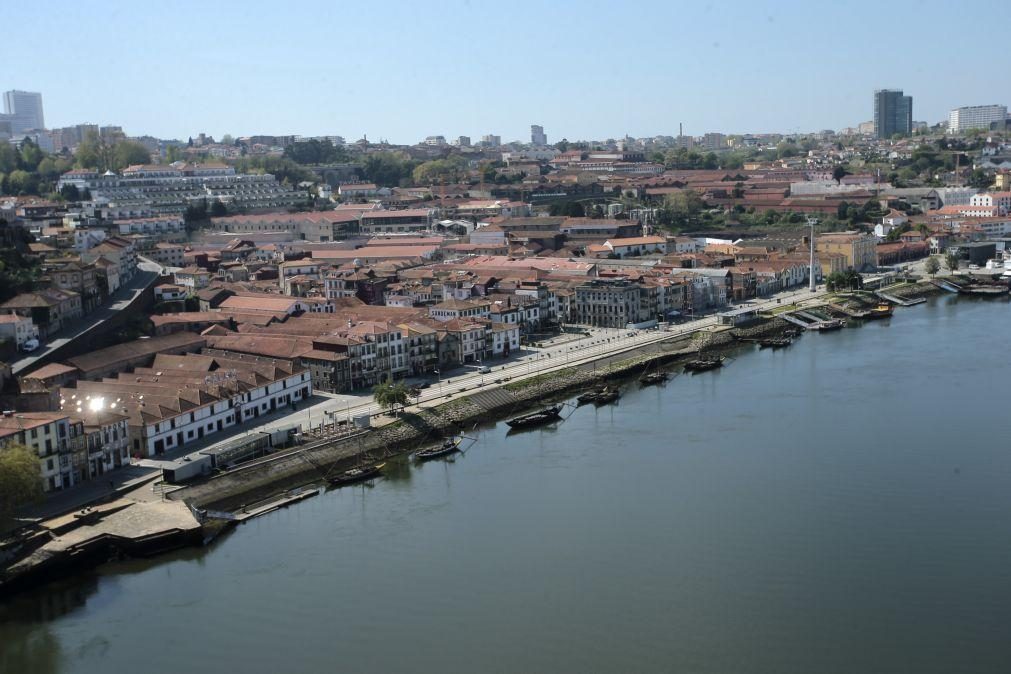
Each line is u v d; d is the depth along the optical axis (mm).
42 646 162875
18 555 184125
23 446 194500
